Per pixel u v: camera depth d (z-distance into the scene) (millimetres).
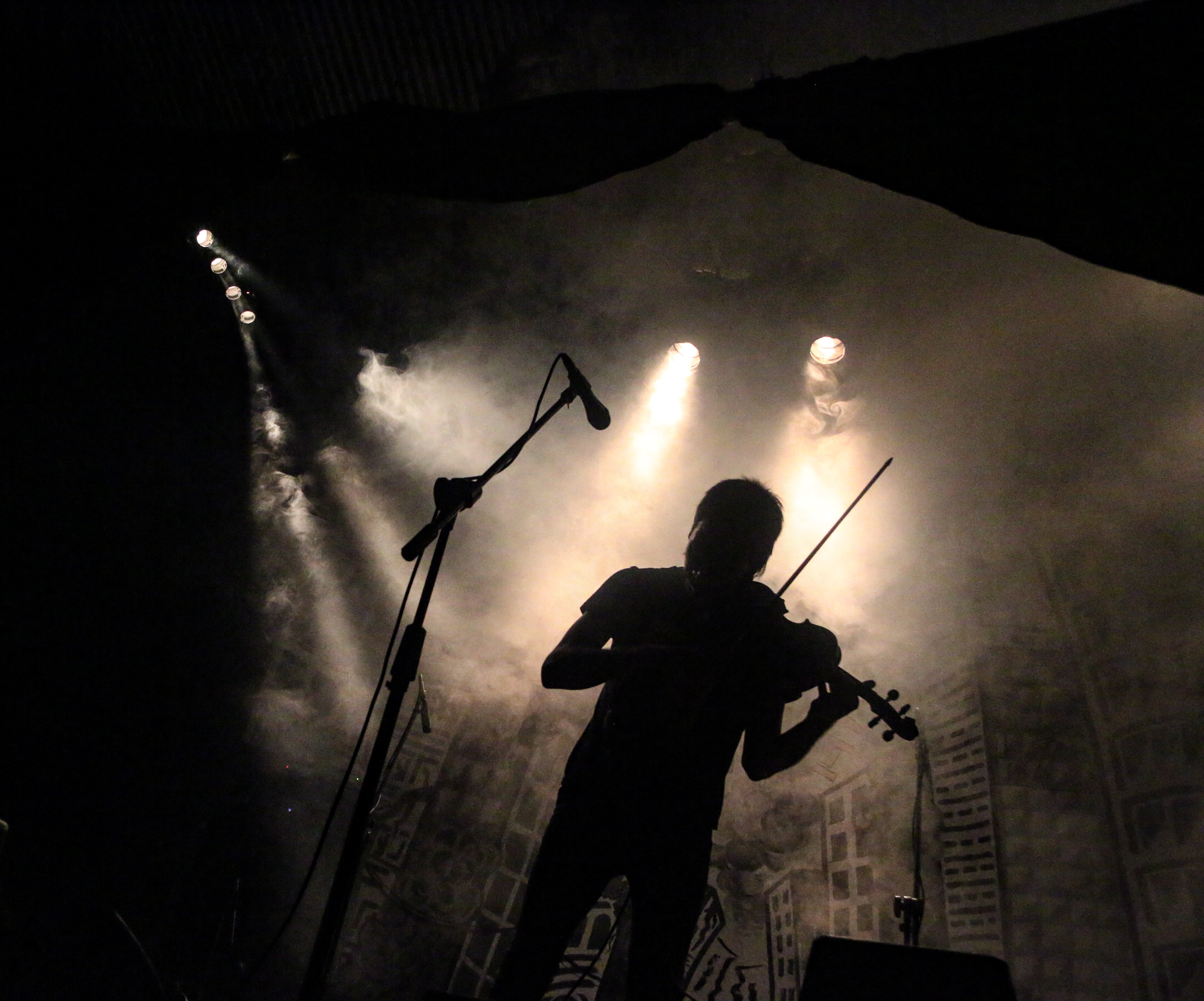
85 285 5383
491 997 2152
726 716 2258
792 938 3943
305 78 3555
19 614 5609
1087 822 3725
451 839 4465
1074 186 2691
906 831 4074
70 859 4637
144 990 2561
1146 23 2604
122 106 3803
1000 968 1620
